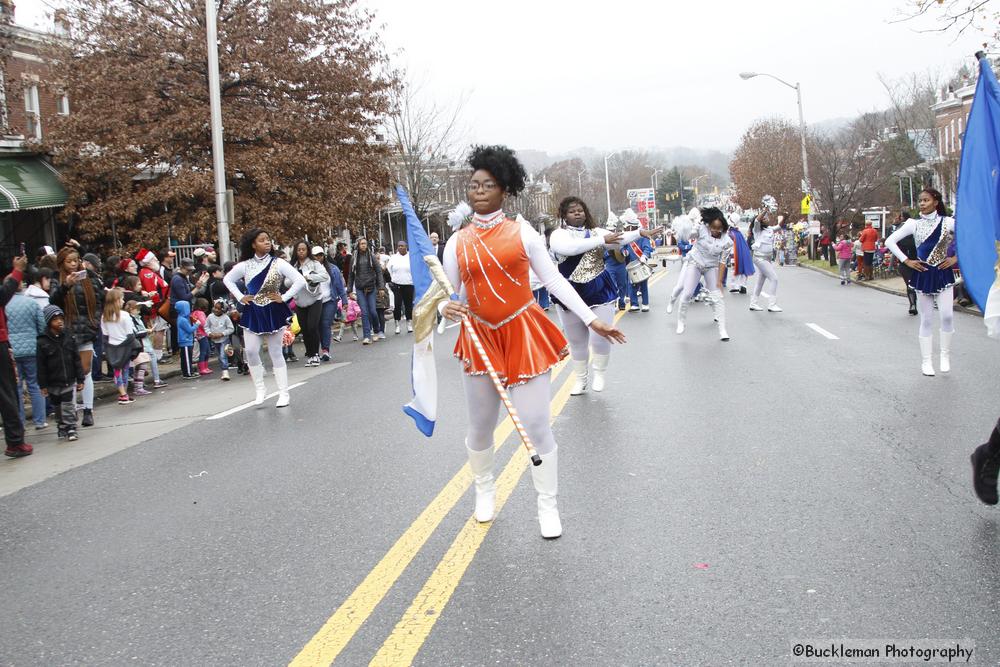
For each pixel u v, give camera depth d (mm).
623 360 11211
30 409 10781
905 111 41656
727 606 3844
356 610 4027
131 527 5598
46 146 19281
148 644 3848
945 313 9086
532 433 4758
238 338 13102
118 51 19891
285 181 20234
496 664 3441
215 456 7477
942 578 4031
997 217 4879
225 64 19828
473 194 4684
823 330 13500
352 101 21547
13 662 3762
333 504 5734
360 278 16219
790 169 55438
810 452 6336
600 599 3979
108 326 11148
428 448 7125
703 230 12711
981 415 7250
